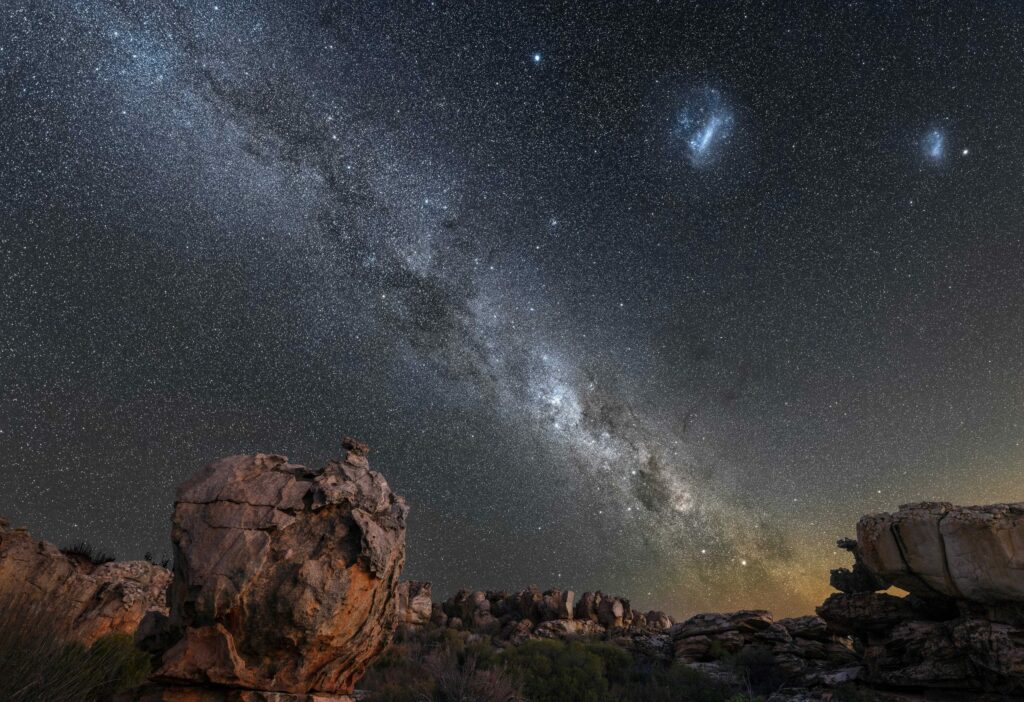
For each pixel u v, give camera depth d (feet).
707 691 66.69
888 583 62.54
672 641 88.33
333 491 21.11
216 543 19.93
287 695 18.98
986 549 53.11
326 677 20.48
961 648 53.01
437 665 61.52
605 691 65.10
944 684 53.26
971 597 54.60
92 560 58.08
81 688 16.84
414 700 53.31
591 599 118.01
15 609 16.75
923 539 57.82
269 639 19.25
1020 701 48.60
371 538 20.67
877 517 62.54
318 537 20.51
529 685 64.28
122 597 42.34
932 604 62.39
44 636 16.38
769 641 80.74
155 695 18.56
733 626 84.53
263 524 20.12
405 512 23.70
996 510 54.44
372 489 22.22
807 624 82.12
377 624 21.56
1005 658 48.80
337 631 19.84
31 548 40.73
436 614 119.34
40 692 15.29
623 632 101.35
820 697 58.03
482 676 55.47
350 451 24.06
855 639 77.20
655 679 71.31
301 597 19.16
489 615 116.78
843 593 70.59
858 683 59.47
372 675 67.77
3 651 15.16
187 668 18.37
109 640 21.03
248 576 19.13
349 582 20.04
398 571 22.57
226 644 18.65
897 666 57.82
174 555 21.12
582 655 74.18
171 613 20.47
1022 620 51.47
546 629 104.94
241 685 18.60
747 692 66.64
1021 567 50.93
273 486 21.44
